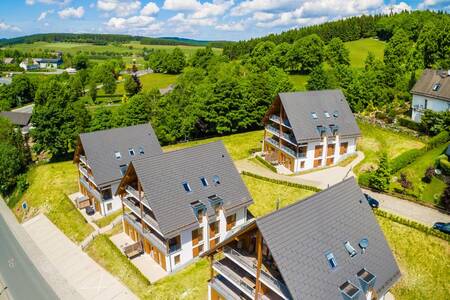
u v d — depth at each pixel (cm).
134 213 4819
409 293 3631
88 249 4925
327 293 2588
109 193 5484
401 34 10738
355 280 2780
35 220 6006
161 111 8625
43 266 4841
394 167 5256
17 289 4425
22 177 7181
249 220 4906
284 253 2573
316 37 12606
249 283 3111
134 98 8812
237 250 3212
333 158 6153
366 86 7981
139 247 4575
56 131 7531
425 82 7012
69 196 6250
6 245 5475
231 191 4509
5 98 15425
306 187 5181
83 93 16312
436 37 9212
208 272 4116
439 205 4431
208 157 4600
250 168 6222
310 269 2622
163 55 18250
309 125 5888
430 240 3859
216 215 4322
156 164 4212
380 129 6838
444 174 4991
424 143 6041
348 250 2906
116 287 4150
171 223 3966
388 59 10444
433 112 6269
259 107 8269
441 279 3591
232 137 7981
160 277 4141
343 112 6281
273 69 10125
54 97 8156
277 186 5397
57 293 4262
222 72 12512
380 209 4441
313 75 8925
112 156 5491
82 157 5747
